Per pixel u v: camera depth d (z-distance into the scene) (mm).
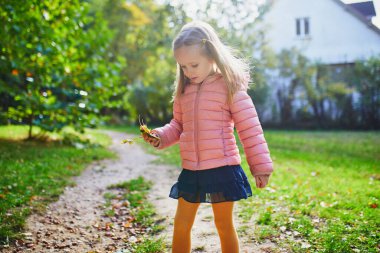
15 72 8203
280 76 20172
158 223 3998
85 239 3582
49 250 3305
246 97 2600
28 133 10023
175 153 9555
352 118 18828
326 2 20547
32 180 5363
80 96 9359
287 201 4602
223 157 2498
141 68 24047
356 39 20094
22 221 3771
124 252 3229
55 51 8367
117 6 24078
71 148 8797
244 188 2506
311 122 19781
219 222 2576
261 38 20219
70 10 9195
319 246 3145
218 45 2557
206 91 2570
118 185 5594
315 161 8219
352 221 3691
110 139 12500
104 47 10008
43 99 8734
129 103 21406
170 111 21141
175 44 2520
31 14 8180
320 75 19625
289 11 21203
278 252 3100
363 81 18453
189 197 2512
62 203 4617
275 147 11242
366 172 6785
